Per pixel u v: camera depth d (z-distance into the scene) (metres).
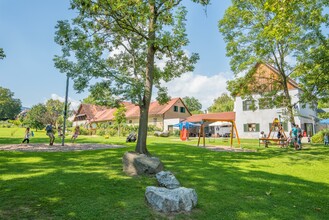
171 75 14.69
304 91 19.31
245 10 20.62
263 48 19.80
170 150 15.88
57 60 10.15
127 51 13.75
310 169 9.95
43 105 59.75
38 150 14.27
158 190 5.24
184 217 4.62
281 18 9.79
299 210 5.19
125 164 8.30
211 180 7.52
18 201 5.03
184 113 54.00
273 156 13.84
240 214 4.84
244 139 33.81
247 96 23.52
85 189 6.03
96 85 10.47
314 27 17.64
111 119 56.50
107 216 4.45
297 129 18.22
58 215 4.40
